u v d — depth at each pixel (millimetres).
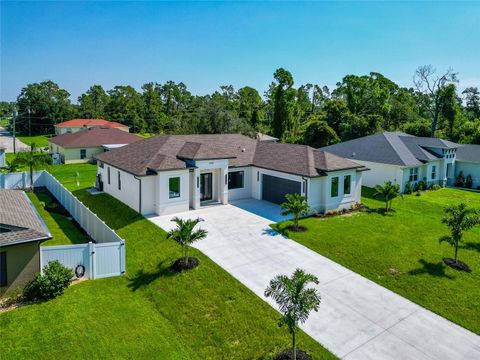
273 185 26562
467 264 16891
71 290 13516
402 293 14141
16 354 9977
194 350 10539
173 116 104625
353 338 11273
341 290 14188
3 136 90125
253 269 15531
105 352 10234
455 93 58344
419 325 12109
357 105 68625
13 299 12570
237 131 55969
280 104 61062
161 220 21719
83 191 29594
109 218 22875
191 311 12430
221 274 14906
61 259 14078
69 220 22891
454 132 57969
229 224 21312
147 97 106375
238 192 27672
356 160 36531
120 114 100562
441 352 10797
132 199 23906
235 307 12617
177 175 23266
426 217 24297
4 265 12648
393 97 80000
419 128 59469
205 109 57250
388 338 11344
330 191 24344
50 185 29688
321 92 103188
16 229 13008
